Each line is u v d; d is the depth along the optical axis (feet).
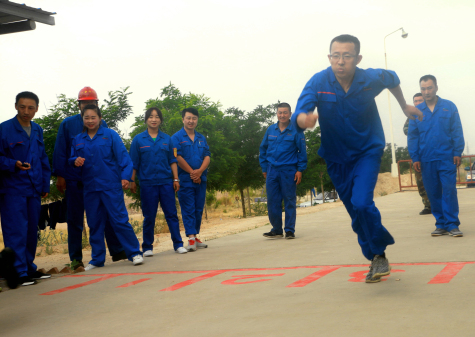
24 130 16.69
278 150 23.62
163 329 9.51
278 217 24.06
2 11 16.11
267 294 11.85
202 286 13.60
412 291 10.78
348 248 18.53
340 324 8.63
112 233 20.77
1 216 16.16
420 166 20.68
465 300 9.59
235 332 8.80
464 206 31.83
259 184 73.51
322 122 11.18
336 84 10.87
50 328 10.33
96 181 18.88
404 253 16.21
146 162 21.53
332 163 11.66
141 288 14.06
